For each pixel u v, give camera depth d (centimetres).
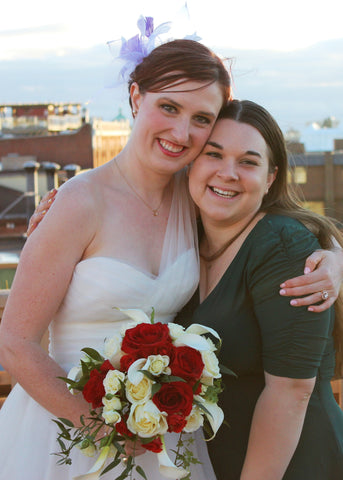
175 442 193
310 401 192
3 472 198
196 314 196
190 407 154
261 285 181
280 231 186
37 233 182
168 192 216
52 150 1958
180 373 155
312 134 1672
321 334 177
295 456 188
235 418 194
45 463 193
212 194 193
